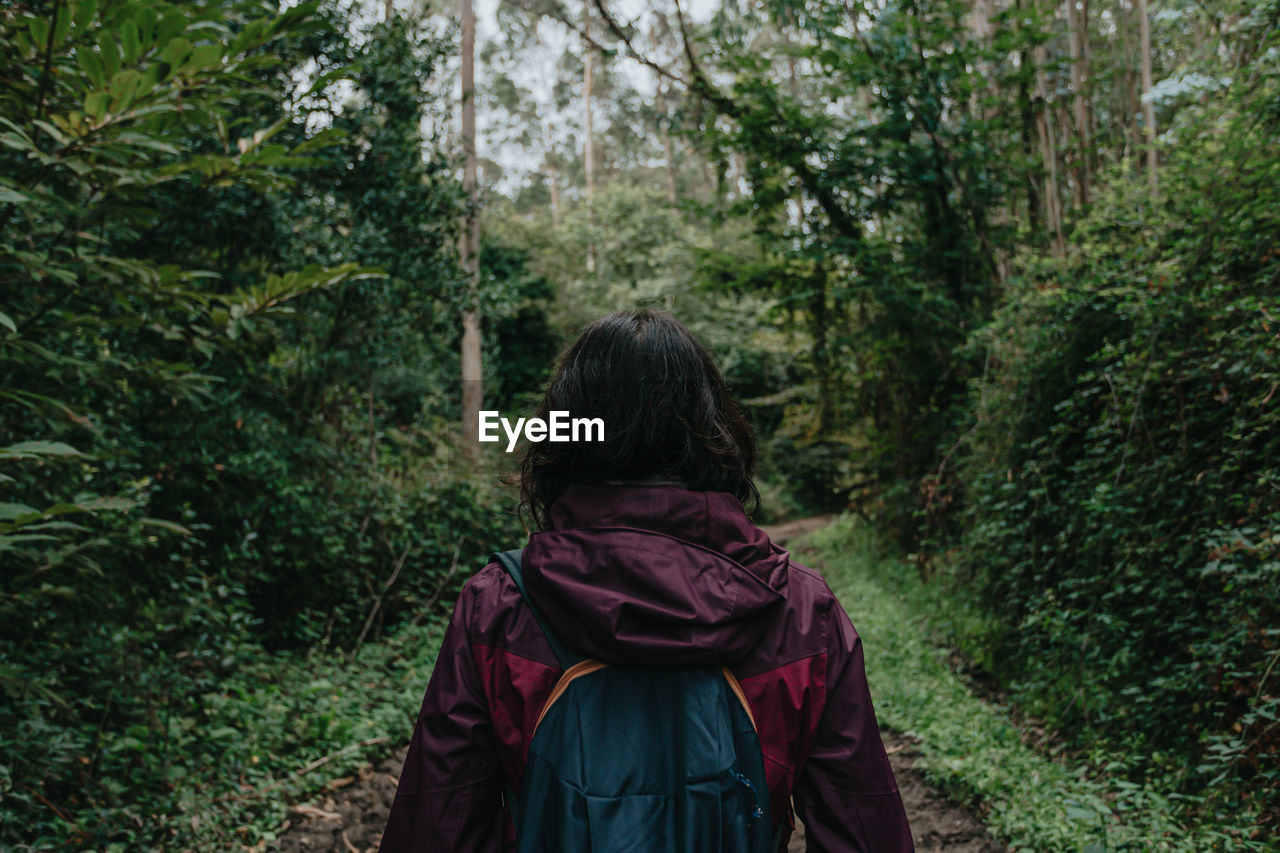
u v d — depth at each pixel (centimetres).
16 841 273
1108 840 306
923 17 903
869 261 935
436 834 93
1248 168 414
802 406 1237
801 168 988
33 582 281
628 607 91
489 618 99
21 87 271
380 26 682
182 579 435
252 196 566
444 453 811
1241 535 330
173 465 487
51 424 268
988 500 571
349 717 464
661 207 2997
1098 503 417
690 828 86
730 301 2091
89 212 299
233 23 509
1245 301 362
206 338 338
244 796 361
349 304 675
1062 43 1052
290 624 585
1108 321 500
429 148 743
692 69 1032
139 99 254
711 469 106
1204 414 395
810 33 922
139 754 360
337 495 653
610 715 92
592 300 2472
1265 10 443
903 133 930
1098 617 414
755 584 96
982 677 572
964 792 378
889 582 880
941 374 923
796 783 99
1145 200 496
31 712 290
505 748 95
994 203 909
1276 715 308
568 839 86
